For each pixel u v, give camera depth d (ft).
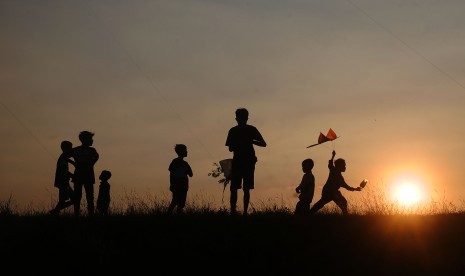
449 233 63.46
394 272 56.13
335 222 66.33
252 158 69.41
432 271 56.24
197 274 56.44
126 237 62.18
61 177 73.10
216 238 61.52
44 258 58.44
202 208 72.69
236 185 69.36
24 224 65.00
